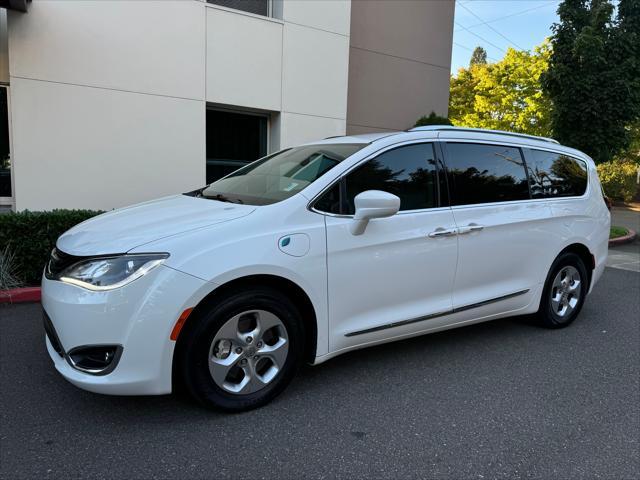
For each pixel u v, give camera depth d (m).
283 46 8.96
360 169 3.57
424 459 2.75
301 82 9.27
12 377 3.56
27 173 6.86
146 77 7.59
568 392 3.62
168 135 7.89
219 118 8.93
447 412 3.27
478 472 2.65
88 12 7.03
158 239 2.86
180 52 7.86
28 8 6.63
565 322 4.99
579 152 5.21
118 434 2.88
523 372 3.94
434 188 3.90
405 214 3.67
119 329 2.71
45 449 2.71
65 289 2.83
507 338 4.70
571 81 10.71
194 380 2.93
